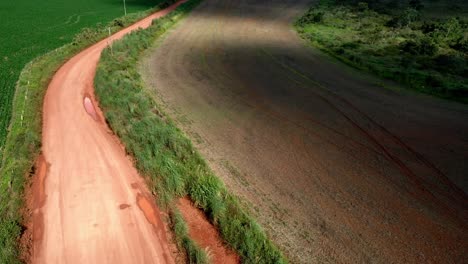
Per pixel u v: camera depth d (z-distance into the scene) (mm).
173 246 12727
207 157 17797
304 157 18172
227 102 24516
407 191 15859
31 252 12305
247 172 16734
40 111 22172
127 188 15547
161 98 24641
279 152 18562
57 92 25188
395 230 13641
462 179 16844
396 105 24531
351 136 20359
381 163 17875
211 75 29625
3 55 32344
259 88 27141
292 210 14398
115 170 16703
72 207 14328
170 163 16141
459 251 12867
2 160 16984
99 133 19938
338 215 14234
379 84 28406
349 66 33031
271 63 33312
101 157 17672
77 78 27984
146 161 16406
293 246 12695
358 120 22266
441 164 17922
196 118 22047
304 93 26391
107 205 14500
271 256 11969
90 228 13352
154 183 15516
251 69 31453
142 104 22375
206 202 14266
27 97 23359
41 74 27734
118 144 18922
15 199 14281
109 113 21281
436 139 20203
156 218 13969
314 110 23578
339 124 21750
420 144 19656
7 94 24141
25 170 16156
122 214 14078
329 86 27844
